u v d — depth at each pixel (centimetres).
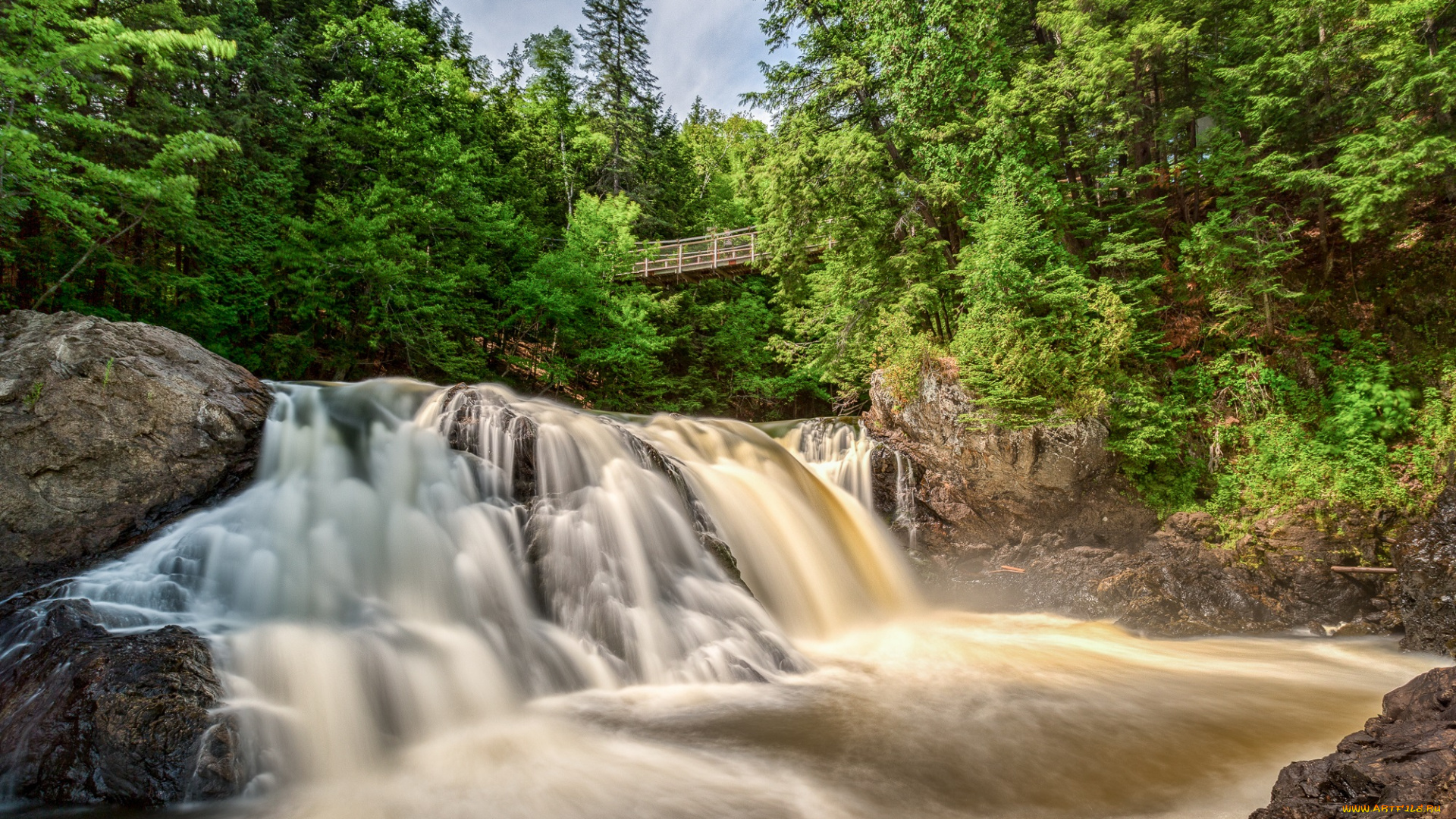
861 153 1650
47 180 1123
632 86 3841
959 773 526
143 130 1528
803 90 1802
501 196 2805
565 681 713
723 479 1138
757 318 2894
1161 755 559
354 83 2053
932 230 1677
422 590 761
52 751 492
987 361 1333
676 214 3906
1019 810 466
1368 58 1288
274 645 605
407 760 555
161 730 493
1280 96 1462
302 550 768
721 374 3028
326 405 1020
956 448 1348
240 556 745
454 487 873
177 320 1600
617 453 997
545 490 912
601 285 2481
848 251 1855
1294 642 975
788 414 3075
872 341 1803
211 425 898
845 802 482
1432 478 1160
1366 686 755
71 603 613
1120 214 1603
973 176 1614
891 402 1457
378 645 643
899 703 687
